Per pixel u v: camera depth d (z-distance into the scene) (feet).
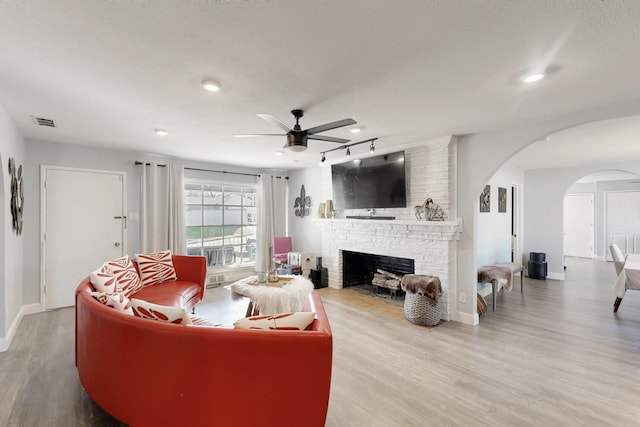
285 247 20.27
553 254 20.45
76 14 4.65
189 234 17.97
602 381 7.79
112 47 5.64
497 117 9.62
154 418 5.15
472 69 6.45
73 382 7.59
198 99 8.16
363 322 11.98
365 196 15.35
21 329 11.03
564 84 7.14
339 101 8.29
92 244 14.30
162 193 16.47
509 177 19.56
